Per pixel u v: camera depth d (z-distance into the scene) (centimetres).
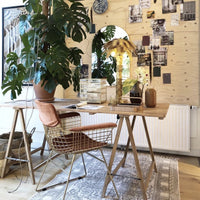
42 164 247
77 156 317
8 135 298
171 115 309
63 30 278
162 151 336
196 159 310
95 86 245
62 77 250
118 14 332
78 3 266
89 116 345
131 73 331
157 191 221
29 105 237
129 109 198
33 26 250
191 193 220
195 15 302
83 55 353
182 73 312
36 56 250
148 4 319
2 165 247
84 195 212
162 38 316
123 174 259
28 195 212
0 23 357
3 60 359
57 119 192
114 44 230
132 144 201
